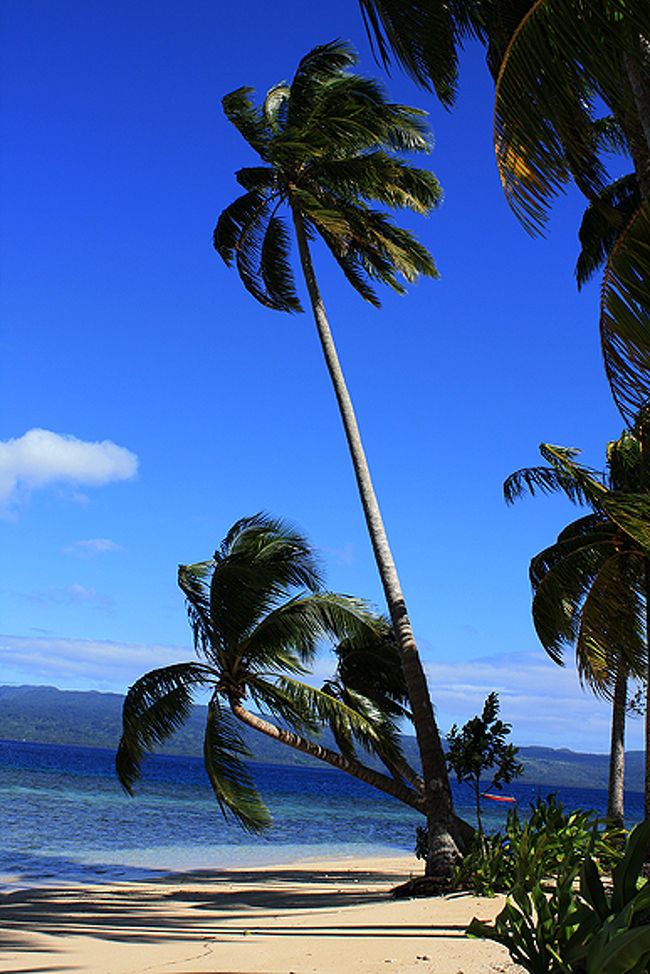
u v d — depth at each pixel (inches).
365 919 373.1
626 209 747.4
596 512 553.0
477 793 536.1
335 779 6053.2
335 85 614.2
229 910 474.3
